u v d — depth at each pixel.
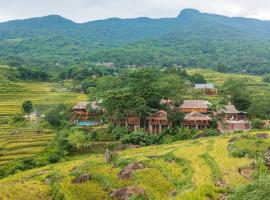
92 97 195.75
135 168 95.56
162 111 159.25
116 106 159.62
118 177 91.00
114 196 79.31
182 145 122.06
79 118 183.38
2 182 102.56
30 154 134.62
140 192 76.62
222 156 97.62
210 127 155.88
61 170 106.00
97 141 149.12
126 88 172.25
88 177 92.56
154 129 159.12
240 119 166.00
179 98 173.38
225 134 137.00
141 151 123.69
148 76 175.00
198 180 76.94
